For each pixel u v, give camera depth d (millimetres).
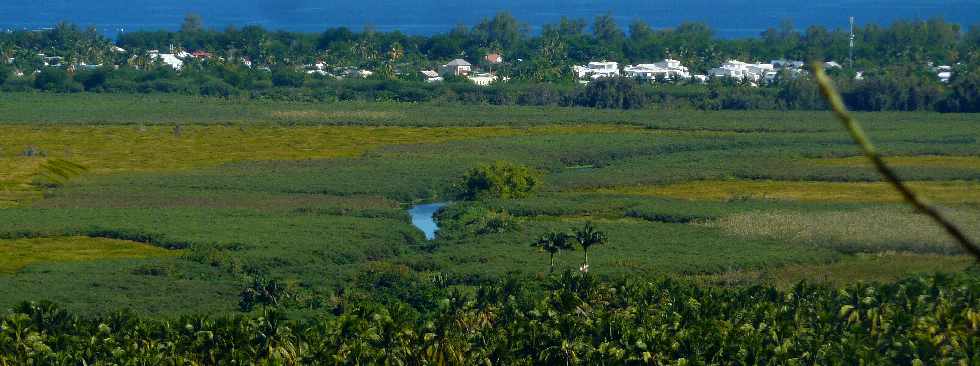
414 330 143500
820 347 137750
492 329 150875
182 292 197000
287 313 181500
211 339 139625
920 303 151000
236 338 139625
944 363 131375
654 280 182875
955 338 137875
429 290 192625
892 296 155125
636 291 166375
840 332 147750
